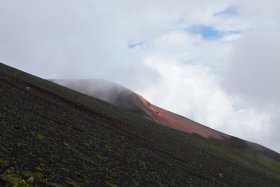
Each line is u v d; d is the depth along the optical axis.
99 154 41.47
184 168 61.66
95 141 48.28
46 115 51.03
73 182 26.66
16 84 68.25
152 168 48.03
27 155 28.62
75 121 57.50
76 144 41.03
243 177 86.88
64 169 29.38
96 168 34.59
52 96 75.81
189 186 46.47
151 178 41.22
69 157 33.84
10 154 27.14
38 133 37.31
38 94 69.00
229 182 67.88
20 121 39.38
